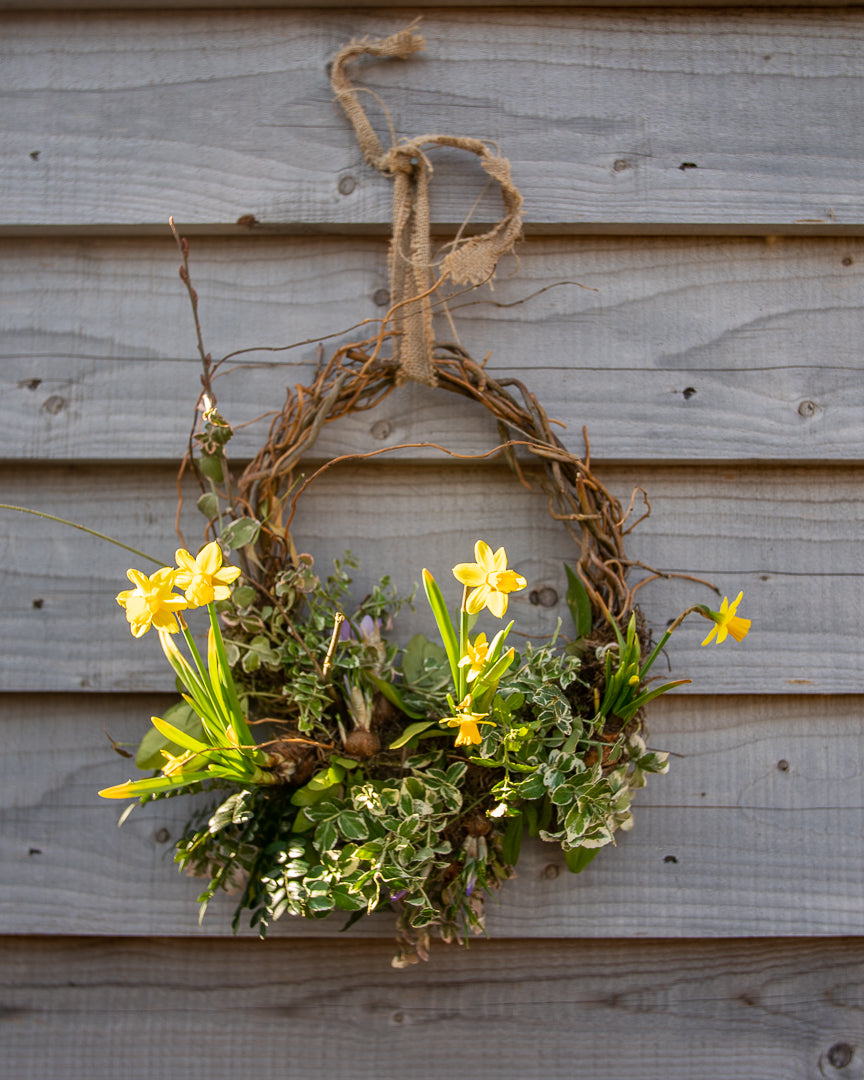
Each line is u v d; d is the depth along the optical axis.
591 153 1.07
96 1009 1.06
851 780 1.06
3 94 1.07
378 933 1.05
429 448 1.06
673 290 1.08
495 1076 1.05
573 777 0.99
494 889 1.04
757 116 1.07
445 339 1.07
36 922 1.05
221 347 1.07
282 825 1.01
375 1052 1.05
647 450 1.07
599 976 1.06
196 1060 1.05
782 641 1.06
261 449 1.04
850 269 1.08
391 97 1.07
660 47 1.07
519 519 1.07
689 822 1.06
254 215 1.06
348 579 1.04
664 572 1.07
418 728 0.99
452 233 1.07
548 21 1.07
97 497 1.07
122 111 1.07
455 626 1.07
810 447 1.07
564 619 1.06
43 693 1.06
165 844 1.06
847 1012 1.06
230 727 0.97
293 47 1.07
